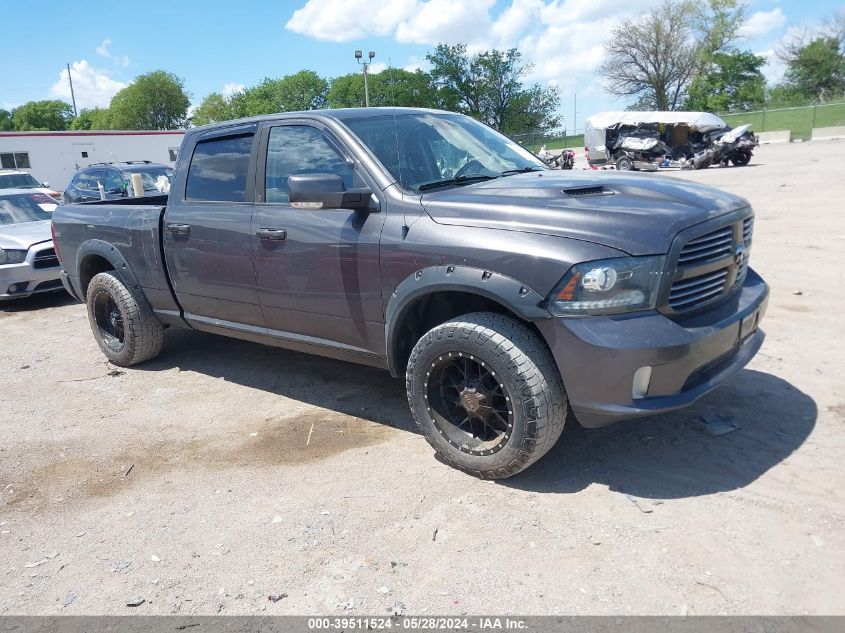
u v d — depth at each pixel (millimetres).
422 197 3631
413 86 73188
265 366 5609
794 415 3865
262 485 3611
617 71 63812
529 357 3146
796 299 6129
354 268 3785
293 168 4203
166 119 88562
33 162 31219
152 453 4117
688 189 3604
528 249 3117
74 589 2859
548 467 3541
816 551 2689
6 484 3848
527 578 2682
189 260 4816
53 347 6793
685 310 3176
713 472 3344
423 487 3443
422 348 3484
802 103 62281
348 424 4320
